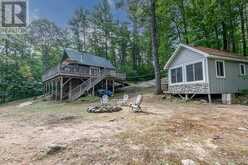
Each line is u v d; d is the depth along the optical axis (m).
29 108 14.75
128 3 17.11
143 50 41.16
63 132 5.39
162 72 27.53
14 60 36.44
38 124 6.90
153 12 17.11
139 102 8.92
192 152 3.65
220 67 13.63
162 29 22.56
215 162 3.24
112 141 4.37
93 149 3.88
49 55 41.44
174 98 14.69
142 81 34.75
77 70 22.97
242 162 3.24
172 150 3.76
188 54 14.69
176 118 6.88
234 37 22.50
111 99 18.05
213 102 12.63
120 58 43.09
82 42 42.03
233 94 13.37
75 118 7.81
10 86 31.84
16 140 4.75
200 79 13.50
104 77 23.47
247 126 5.54
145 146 4.00
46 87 28.06
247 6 19.78
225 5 19.23
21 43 38.66
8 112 12.41
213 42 21.62
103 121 6.81
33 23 41.00
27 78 35.00
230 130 5.12
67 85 24.72
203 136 4.62
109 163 3.26
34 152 3.86
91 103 15.64
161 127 5.52
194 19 21.88
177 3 22.00
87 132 5.27
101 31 40.91
